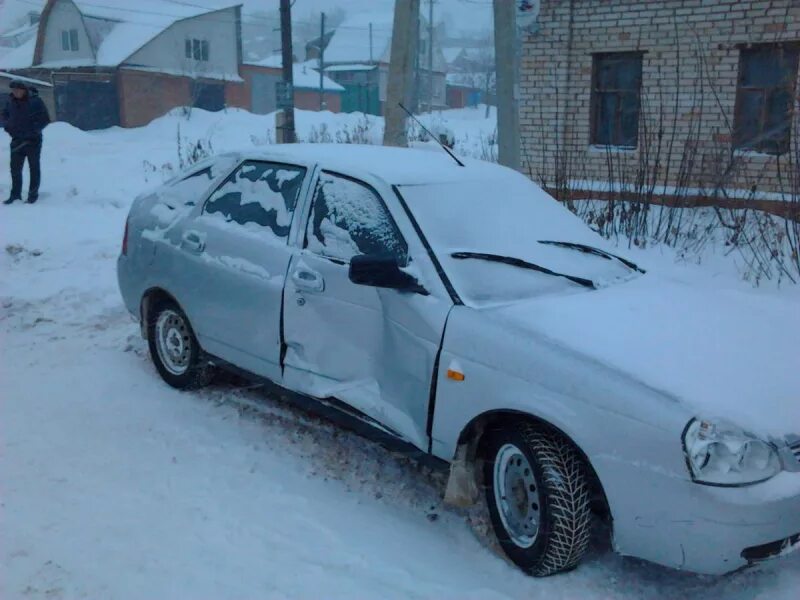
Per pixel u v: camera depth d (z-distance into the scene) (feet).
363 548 12.17
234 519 12.87
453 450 12.21
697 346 11.63
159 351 18.33
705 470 9.87
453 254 13.19
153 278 17.83
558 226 15.15
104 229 33.86
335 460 14.97
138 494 13.61
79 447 15.31
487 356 11.71
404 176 14.49
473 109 218.38
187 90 154.92
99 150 61.36
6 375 18.95
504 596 11.08
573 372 10.91
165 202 18.37
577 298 12.98
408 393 12.84
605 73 40.11
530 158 41.73
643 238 29.73
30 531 12.39
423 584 11.32
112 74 146.20
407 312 12.84
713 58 36.42
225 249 16.10
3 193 42.55
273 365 15.14
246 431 16.10
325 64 220.23
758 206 33.40
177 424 16.37
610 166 33.71
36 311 23.88
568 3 39.40
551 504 10.98
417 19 29.60
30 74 155.22
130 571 11.46
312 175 15.29
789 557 11.83
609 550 12.26
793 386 11.16
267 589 11.12
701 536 9.92
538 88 40.98
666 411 10.18
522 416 11.51
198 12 157.38
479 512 12.73
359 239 14.01
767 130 36.01
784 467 10.12
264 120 92.43
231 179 17.01
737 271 26.48
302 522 12.86
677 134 37.55
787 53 35.12
